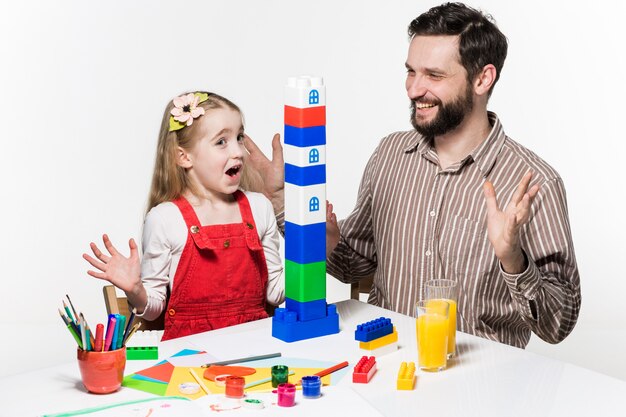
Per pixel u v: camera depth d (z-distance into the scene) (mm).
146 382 1860
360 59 3967
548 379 1896
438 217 2479
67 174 3953
